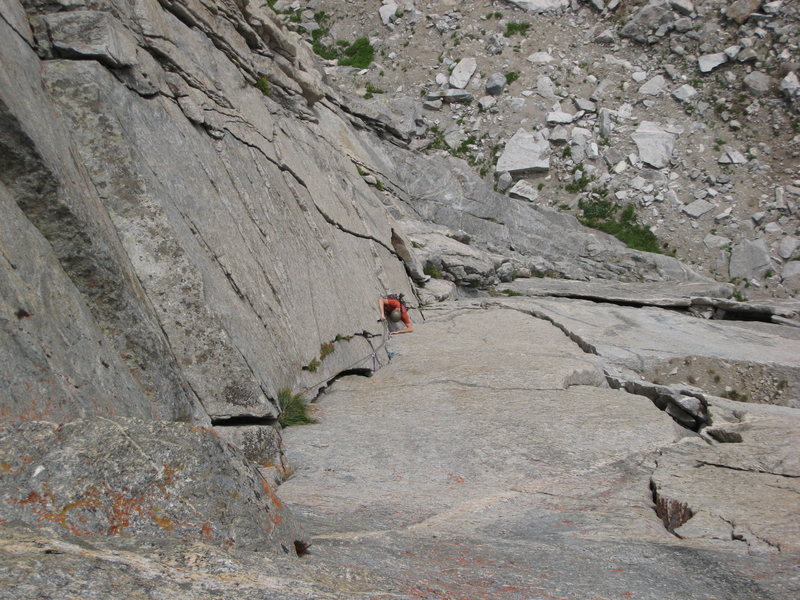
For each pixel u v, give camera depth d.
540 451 7.36
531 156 30.19
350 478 6.54
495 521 5.41
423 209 25.20
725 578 3.89
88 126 6.82
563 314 15.95
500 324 14.88
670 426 8.26
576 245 26.12
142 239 6.84
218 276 7.62
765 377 13.02
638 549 4.54
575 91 32.53
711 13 33.66
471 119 32.00
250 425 6.88
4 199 5.07
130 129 7.23
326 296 10.69
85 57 7.07
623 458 7.28
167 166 7.62
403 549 4.25
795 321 18.48
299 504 5.60
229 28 11.38
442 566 3.89
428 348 12.27
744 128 30.38
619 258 25.61
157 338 6.05
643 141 30.12
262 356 7.80
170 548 2.72
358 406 8.91
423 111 32.38
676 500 5.80
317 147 14.30
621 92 32.25
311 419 8.25
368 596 2.74
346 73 34.06
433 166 26.30
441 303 17.12
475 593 3.34
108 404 4.82
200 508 3.03
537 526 5.30
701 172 29.36
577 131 30.80
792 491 6.09
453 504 5.91
